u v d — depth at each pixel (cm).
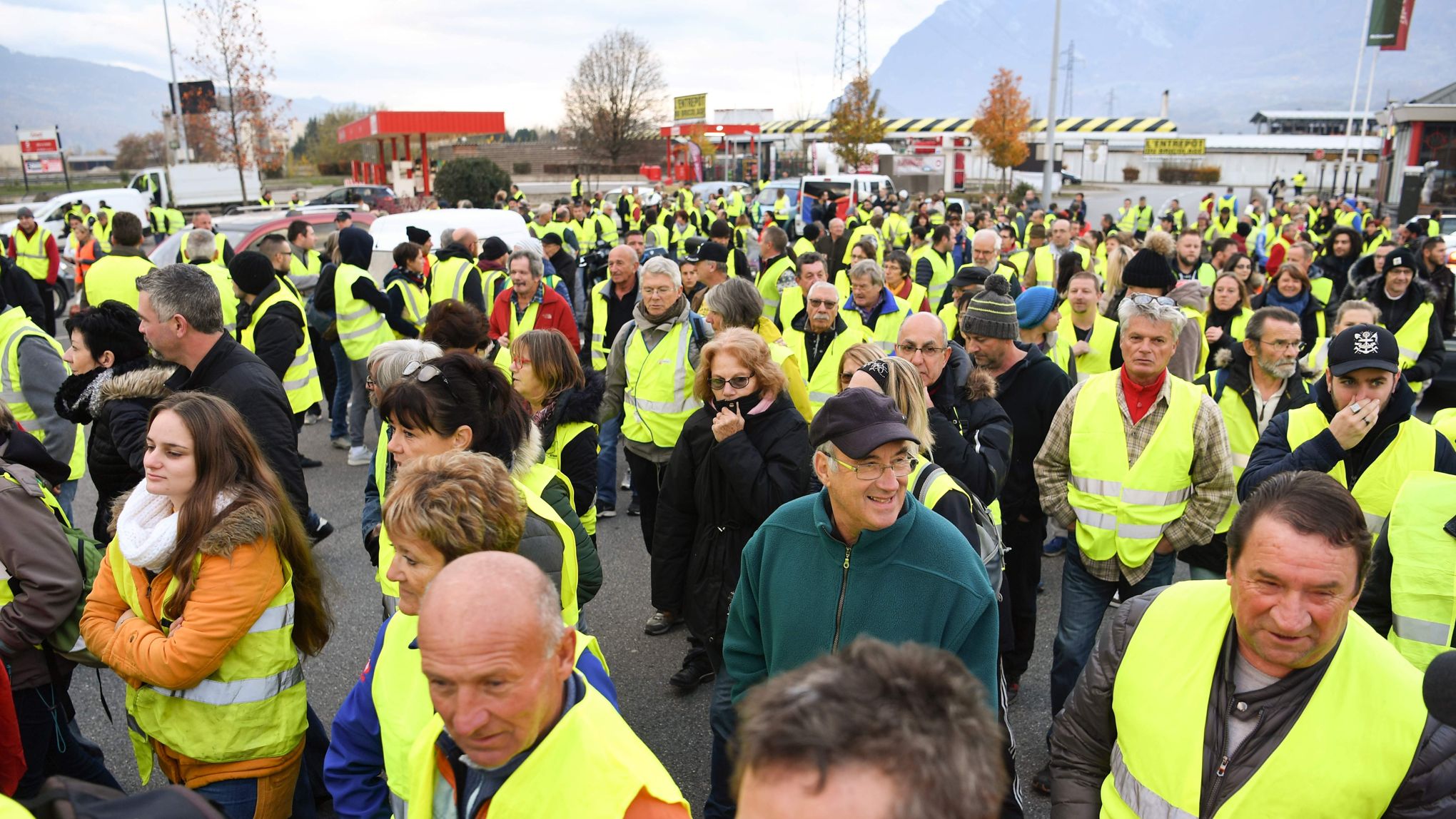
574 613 279
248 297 729
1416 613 248
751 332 362
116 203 2370
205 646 266
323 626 303
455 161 3600
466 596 167
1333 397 350
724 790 326
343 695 455
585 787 171
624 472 813
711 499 366
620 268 771
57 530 299
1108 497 369
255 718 283
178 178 3172
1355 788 178
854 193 3047
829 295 562
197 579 268
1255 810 182
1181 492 365
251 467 281
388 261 1283
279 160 6084
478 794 178
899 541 242
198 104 3422
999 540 299
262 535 272
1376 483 341
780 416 360
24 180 5828
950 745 105
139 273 897
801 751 102
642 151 5506
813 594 249
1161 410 364
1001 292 456
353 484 773
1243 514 185
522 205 2573
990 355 440
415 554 221
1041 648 506
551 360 422
